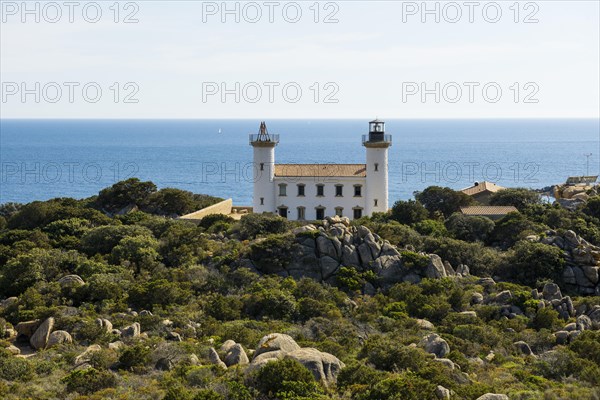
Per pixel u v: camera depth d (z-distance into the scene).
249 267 69.69
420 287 65.69
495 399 38.56
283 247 70.50
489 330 55.09
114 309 58.78
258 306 60.44
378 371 43.69
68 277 65.00
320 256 70.12
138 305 60.94
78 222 89.56
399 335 53.62
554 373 45.97
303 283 64.50
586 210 96.06
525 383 43.84
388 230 78.50
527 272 71.25
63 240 82.19
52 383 42.22
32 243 79.19
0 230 97.62
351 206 109.69
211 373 42.81
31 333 53.91
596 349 48.78
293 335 52.53
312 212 110.38
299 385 38.88
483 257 74.38
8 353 47.47
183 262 72.81
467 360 48.25
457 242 76.12
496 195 110.31
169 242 76.75
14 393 40.44
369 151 108.38
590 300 62.03
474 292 65.06
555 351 49.56
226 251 74.00
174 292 61.53
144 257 72.56
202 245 76.62
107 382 41.84
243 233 81.88
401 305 61.62
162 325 54.25
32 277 66.12
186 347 48.28
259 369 41.19
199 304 61.09
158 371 44.44
